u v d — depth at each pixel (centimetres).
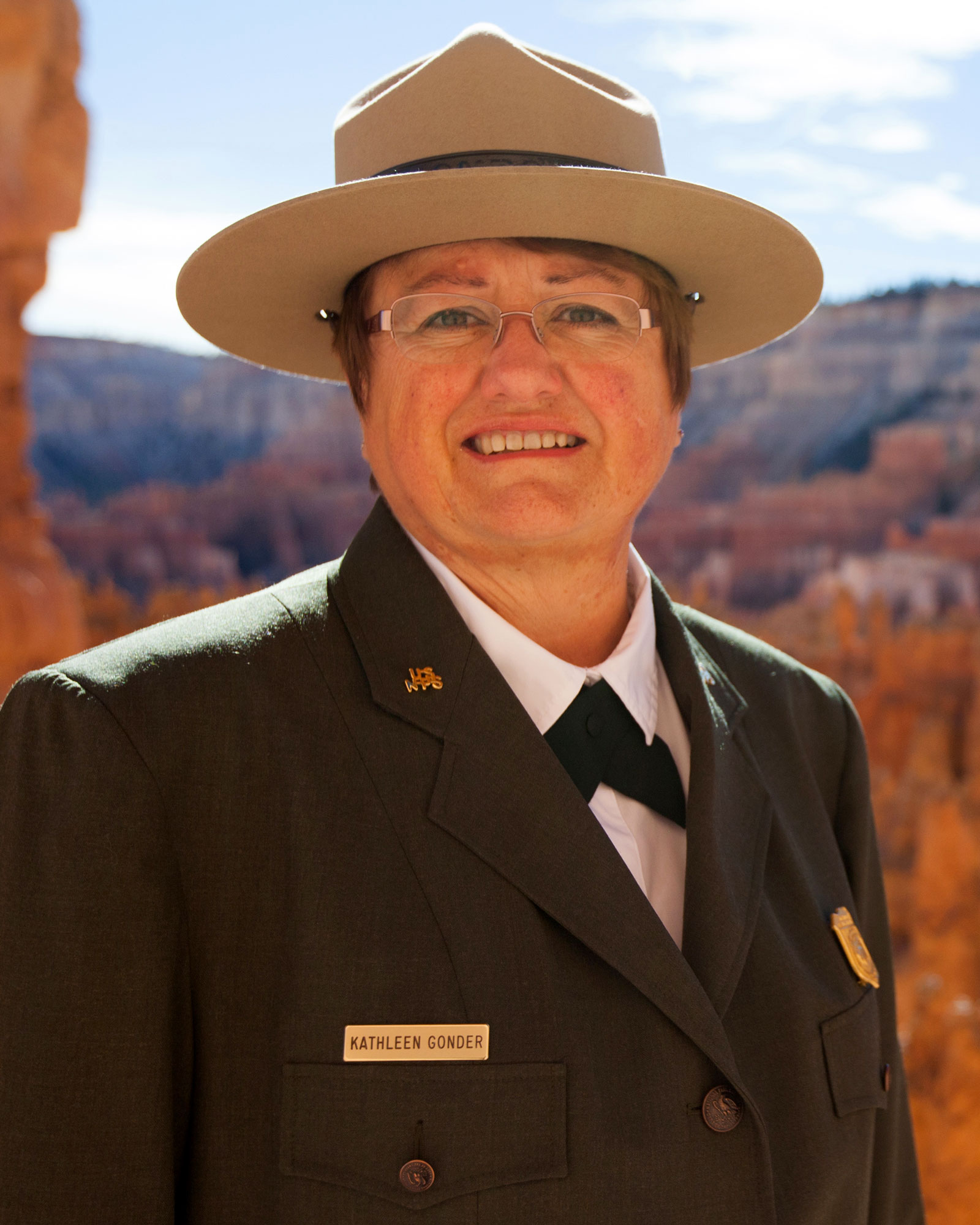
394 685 125
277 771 118
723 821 135
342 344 147
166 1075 112
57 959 109
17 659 1738
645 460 134
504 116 132
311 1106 109
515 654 133
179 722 117
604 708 135
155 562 6775
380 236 131
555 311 130
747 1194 115
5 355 1869
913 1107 543
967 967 1518
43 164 1925
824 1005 131
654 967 118
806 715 166
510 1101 109
